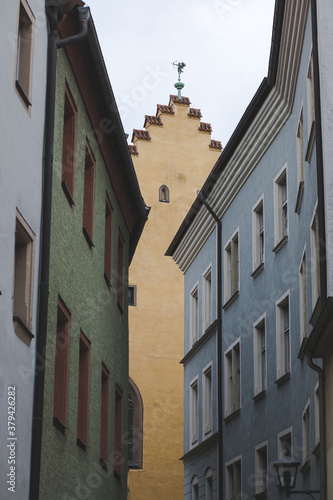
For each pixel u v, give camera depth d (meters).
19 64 12.75
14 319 11.41
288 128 21.00
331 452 14.29
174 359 39.38
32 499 12.01
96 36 15.54
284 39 19.00
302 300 19.11
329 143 15.34
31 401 12.23
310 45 17.11
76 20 15.02
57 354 14.70
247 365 23.92
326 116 15.47
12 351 11.23
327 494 14.55
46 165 13.46
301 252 19.12
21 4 12.41
